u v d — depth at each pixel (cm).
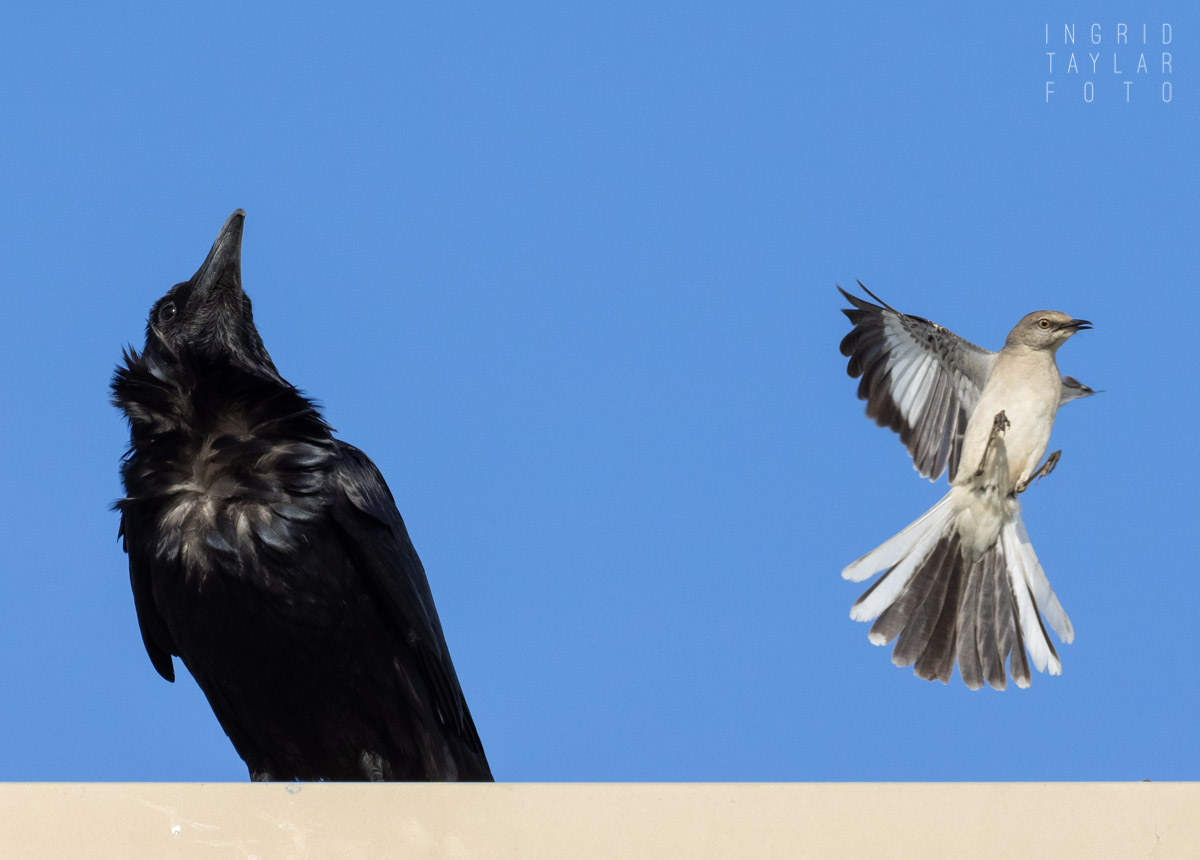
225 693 1108
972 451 1262
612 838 774
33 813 773
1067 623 1273
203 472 1091
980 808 769
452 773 1146
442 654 1172
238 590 1062
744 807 775
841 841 766
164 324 1171
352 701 1116
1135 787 771
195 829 775
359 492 1108
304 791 784
